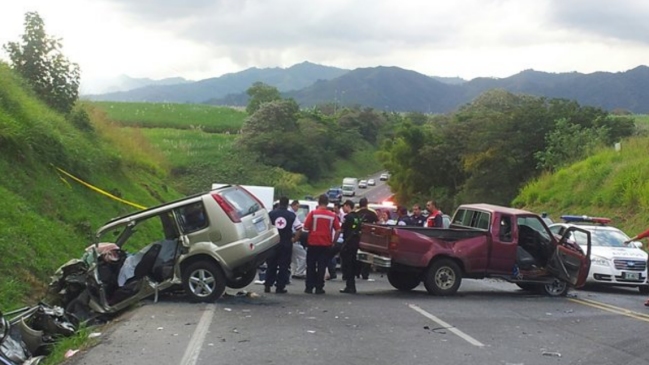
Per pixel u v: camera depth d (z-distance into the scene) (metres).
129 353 8.40
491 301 14.25
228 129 99.06
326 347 8.98
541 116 51.00
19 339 8.78
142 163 31.33
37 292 11.70
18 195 14.83
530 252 15.70
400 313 12.07
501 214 15.28
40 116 19.55
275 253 14.52
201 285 12.37
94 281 11.62
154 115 101.75
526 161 50.53
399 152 68.06
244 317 11.06
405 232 14.76
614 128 49.75
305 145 94.19
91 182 20.48
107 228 12.45
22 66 23.45
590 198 33.09
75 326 10.09
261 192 25.67
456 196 57.66
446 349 9.05
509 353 8.90
